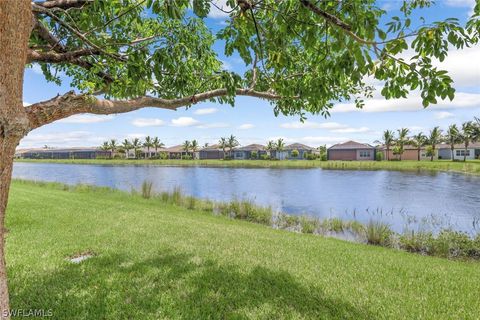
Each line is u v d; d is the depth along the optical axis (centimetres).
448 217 1323
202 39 410
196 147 8744
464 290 388
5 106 132
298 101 409
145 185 1577
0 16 128
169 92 375
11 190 1212
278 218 1155
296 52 373
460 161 5422
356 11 203
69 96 197
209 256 471
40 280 348
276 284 373
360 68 215
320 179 3111
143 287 343
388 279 416
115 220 724
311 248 584
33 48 308
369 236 862
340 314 307
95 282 350
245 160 7394
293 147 7694
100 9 285
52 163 7500
